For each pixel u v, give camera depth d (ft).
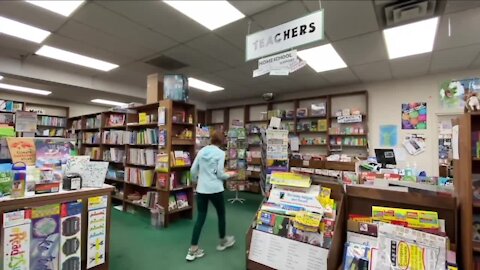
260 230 8.16
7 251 5.65
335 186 7.69
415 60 14.88
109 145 18.61
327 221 7.14
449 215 6.36
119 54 14.71
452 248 6.06
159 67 16.96
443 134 16.87
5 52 14.62
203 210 9.48
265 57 9.42
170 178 13.04
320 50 13.57
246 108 26.73
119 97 24.45
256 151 24.85
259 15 10.25
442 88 17.06
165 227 12.59
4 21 11.03
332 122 21.49
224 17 10.47
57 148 7.48
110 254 9.43
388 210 6.70
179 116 13.73
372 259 6.12
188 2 9.46
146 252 9.68
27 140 7.03
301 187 8.05
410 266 5.77
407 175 10.66
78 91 21.98
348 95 20.85
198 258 9.21
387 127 18.92
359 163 12.96
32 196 6.06
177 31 11.78
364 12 9.77
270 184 9.03
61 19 10.82
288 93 24.08
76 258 6.79
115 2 9.52
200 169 9.72
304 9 9.74
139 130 15.66
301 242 7.32
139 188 15.72
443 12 9.66
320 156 19.31
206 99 28.14
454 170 6.95
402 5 9.25
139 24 11.16
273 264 7.59
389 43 12.69
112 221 13.55
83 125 22.93
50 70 17.34
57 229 6.46
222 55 14.70
